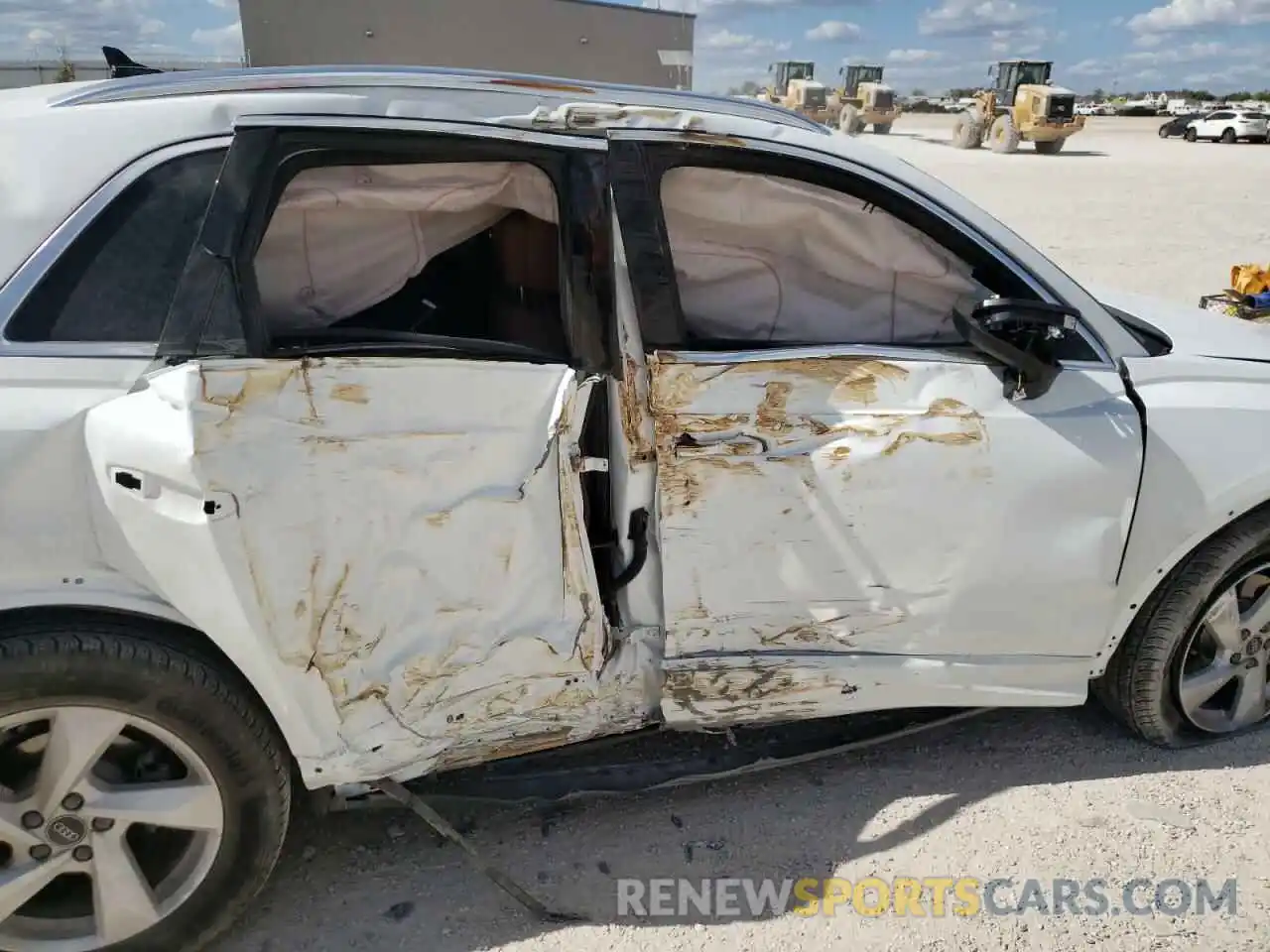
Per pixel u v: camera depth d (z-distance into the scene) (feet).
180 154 6.79
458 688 7.34
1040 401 8.19
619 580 7.92
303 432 6.57
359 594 6.85
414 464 6.88
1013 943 7.47
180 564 6.33
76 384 6.40
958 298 8.45
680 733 9.57
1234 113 114.93
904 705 8.63
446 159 7.22
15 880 6.48
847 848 8.39
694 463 7.65
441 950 7.33
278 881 7.95
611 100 7.88
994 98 98.94
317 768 7.07
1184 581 8.83
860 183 8.13
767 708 8.27
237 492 6.34
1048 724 10.02
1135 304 11.05
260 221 6.73
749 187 8.06
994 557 8.17
